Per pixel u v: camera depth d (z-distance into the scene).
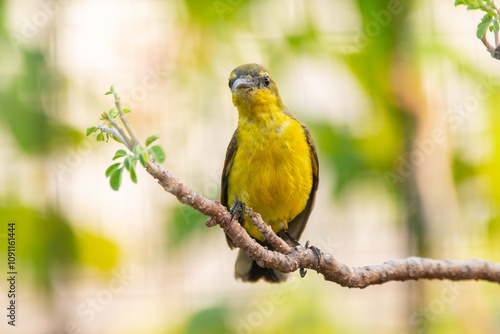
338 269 7.06
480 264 7.40
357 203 11.69
